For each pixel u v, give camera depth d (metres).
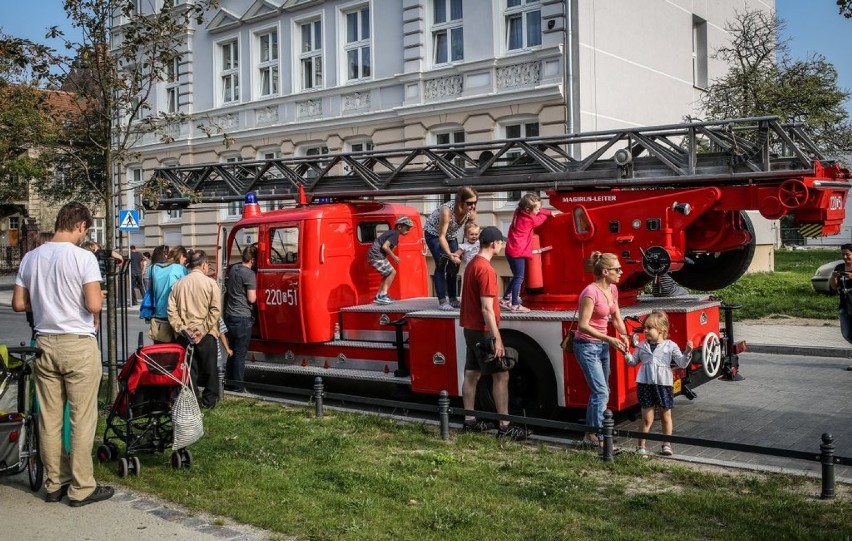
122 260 10.16
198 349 9.27
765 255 26.22
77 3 9.29
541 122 18.86
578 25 18.64
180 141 27.14
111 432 8.20
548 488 6.12
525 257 8.60
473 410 7.78
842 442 7.97
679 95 23.17
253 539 5.27
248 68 25.50
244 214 11.29
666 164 8.38
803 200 7.59
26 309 6.26
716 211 8.30
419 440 7.78
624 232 8.38
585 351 7.28
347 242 10.41
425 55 21.00
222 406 9.55
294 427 8.34
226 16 25.83
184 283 9.24
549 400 8.04
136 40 9.72
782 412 9.28
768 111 21.56
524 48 19.47
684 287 9.68
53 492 6.11
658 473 6.64
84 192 30.03
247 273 10.32
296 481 6.42
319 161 11.83
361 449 7.48
